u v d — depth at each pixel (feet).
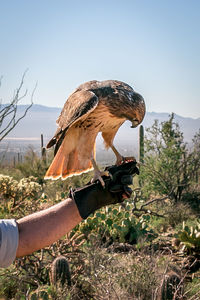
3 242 5.41
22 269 16.90
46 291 14.07
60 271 14.89
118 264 16.24
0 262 5.43
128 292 14.74
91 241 20.10
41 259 16.99
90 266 16.10
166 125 39.22
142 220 25.31
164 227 29.01
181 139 39.65
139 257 18.15
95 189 6.76
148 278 15.19
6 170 49.67
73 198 6.45
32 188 28.04
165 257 19.75
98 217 24.99
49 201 30.27
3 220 5.76
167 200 37.24
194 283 17.62
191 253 21.66
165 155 37.88
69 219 6.23
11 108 24.40
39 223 6.00
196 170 38.34
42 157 48.24
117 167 7.24
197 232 22.33
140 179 39.73
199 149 38.73
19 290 14.61
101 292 14.26
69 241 18.30
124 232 23.58
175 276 15.23
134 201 30.53
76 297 14.70
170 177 37.29
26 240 5.78
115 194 6.97
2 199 28.02
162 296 14.40
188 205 34.06
